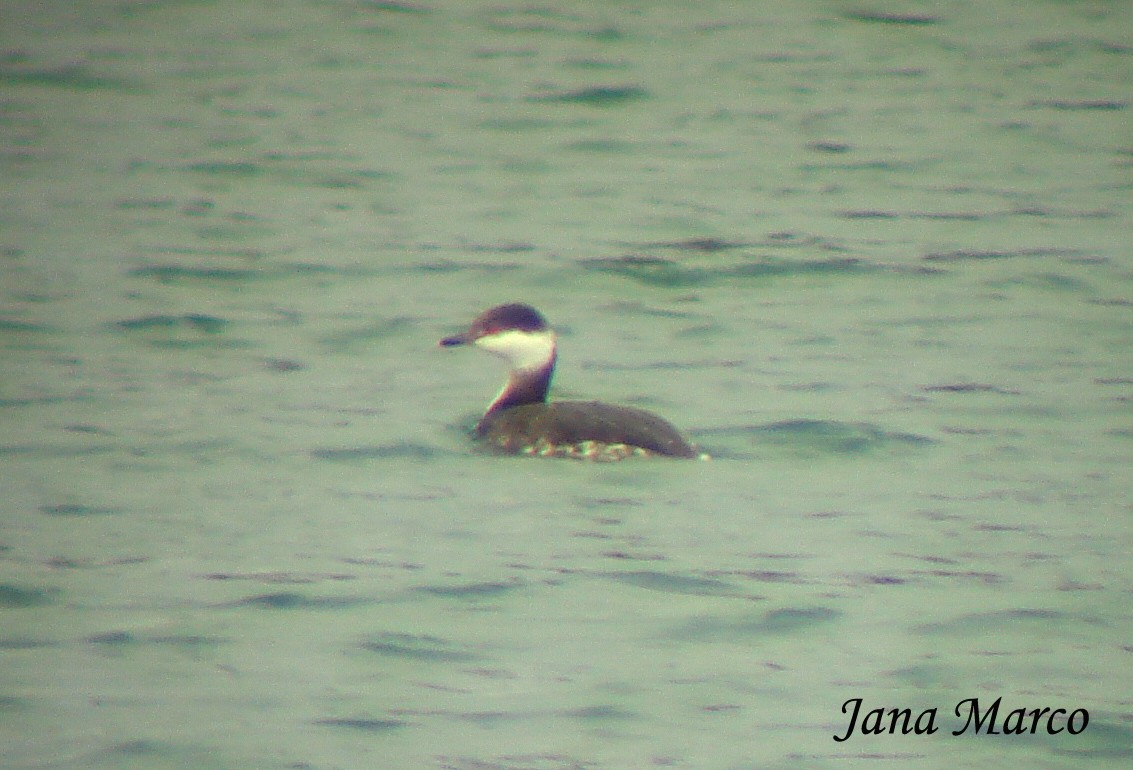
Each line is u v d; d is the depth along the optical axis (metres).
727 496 14.38
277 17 39.12
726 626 11.77
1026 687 10.87
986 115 31.38
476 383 18.14
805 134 30.34
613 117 31.50
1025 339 19.77
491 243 24.16
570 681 10.91
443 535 13.39
